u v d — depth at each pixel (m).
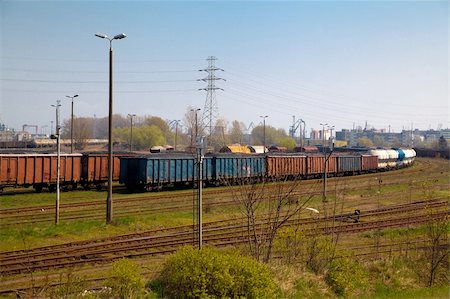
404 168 85.75
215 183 48.12
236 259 13.54
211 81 83.88
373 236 25.38
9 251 19.66
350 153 69.12
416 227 27.48
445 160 108.69
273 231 17.08
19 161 38.72
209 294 12.81
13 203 33.97
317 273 17.19
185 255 13.61
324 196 36.22
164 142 123.44
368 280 18.09
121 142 130.75
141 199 37.06
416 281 18.73
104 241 22.56
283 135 183.50
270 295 13.20
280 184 22.03
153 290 13.80
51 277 16.23
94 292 13.41
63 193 41.00
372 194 43.59
